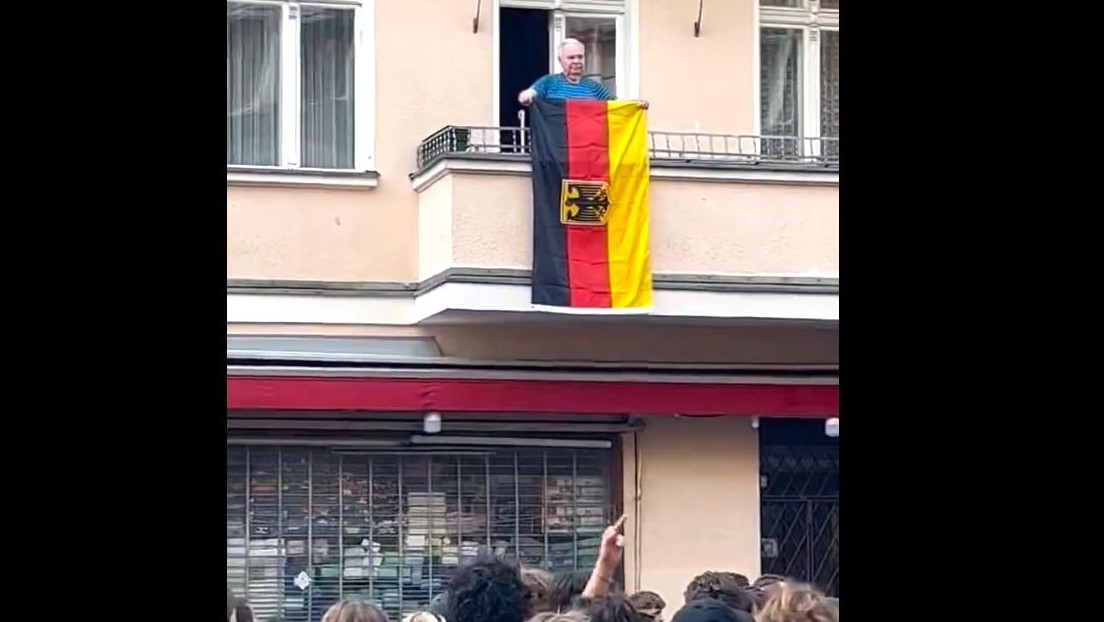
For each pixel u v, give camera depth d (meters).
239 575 12.91
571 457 13.70
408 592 13.28
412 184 13.29
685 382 13.67
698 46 13.73
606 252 12.85
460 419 13.41
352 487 13.18
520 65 13.54
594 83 12.95
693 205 13.20
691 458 13.95
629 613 5.62
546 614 5.62
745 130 13.80
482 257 12.72
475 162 12.71
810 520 14.20
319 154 13.16
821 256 13.39
